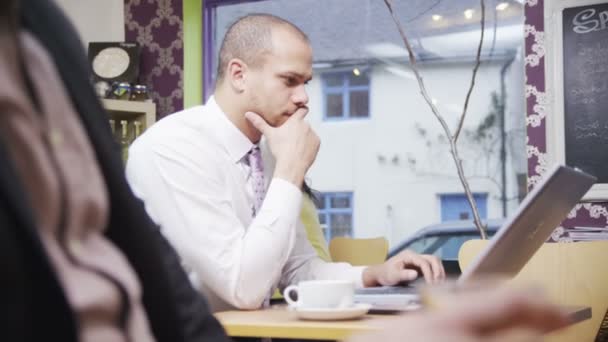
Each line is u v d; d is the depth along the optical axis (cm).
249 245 190
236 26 220
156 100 457
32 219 44
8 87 47
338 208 436
